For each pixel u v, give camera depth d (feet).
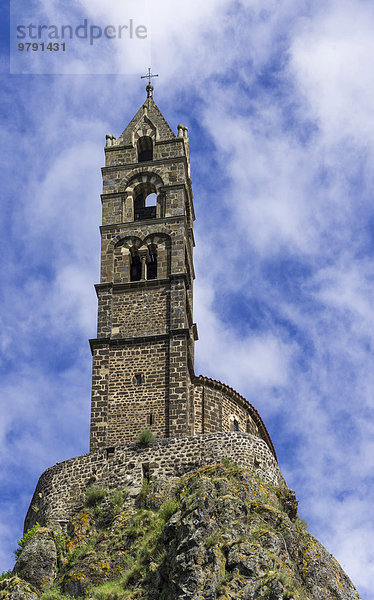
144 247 256.93
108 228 260.42
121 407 239.30
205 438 227.40
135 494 222.48
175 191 262.88
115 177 267.18
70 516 223.92
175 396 238.89
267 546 197.77
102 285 253.24
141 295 251.60
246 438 226.17
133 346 246.06
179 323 246.88
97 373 243.60
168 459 226.58
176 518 202.39
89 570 204.33
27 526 236.02
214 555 192.24
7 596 199.62
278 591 185.16
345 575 214.07
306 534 215.31
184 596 186.60
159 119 274.36
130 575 200.34
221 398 250.78
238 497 208.64
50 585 206.59
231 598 185.57
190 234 274.57
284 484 229.04
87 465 229.86
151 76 285.02
